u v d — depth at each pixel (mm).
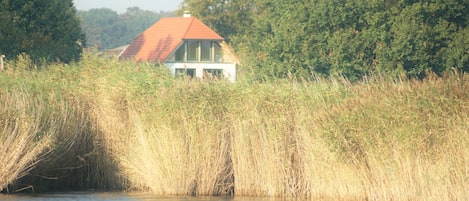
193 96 76125
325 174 71938
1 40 164500
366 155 69688
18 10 170750
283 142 74812
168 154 74750
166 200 72000
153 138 75312
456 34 166125
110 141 79688
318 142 72000
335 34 177375
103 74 84938
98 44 91188
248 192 75312
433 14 168000
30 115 74688
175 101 75750
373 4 176375
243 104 76312
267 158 74938
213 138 75250
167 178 74812
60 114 78375
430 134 65688
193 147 74938
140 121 76500
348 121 69875
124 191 77375
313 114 73688
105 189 79125
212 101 76312
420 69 165625
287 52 186250
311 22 181875
